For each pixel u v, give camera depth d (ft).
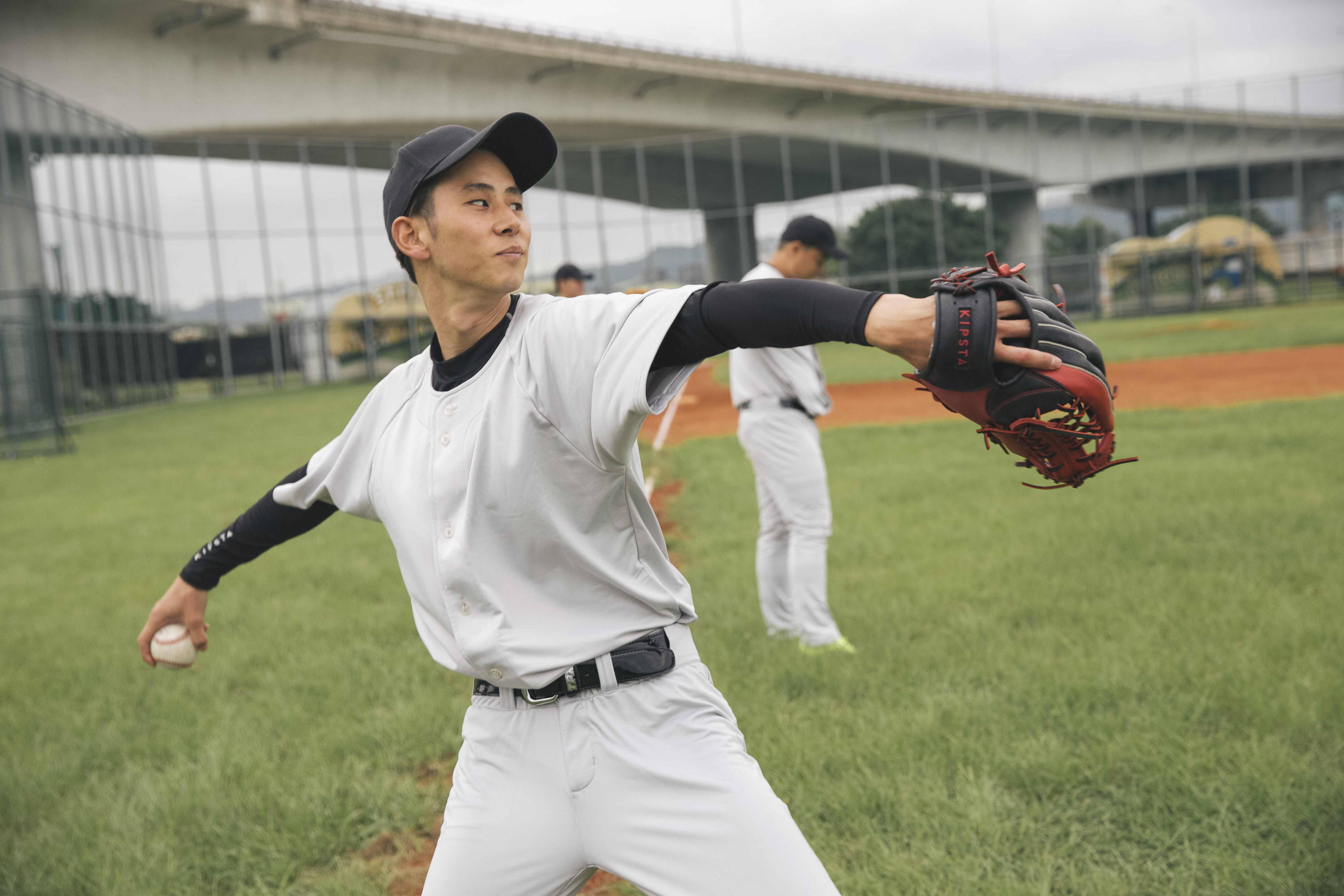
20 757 13.15
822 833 9.79
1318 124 132.36
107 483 41.09
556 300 5.22
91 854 10.43
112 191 94.38
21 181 75.66
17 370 70.08
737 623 16.35
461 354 5.41
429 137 5.20
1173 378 53.47
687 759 5.25
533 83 130.00
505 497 5.14
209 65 107.45
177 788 11.73
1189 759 10.33
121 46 101.45
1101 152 140.87
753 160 144.77
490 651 5.24
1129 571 17.60
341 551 24.85
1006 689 12.64
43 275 77.87
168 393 107.65
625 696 5.33
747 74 140.77
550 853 5.47
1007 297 4.09
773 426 14.76
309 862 10.29
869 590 17.79
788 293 4.36
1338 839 8.91
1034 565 18.44
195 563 6.86
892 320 4.12
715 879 5.08
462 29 118.01
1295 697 11.56
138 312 99.50
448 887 5.51
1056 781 10.34
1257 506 21.45
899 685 13.16
